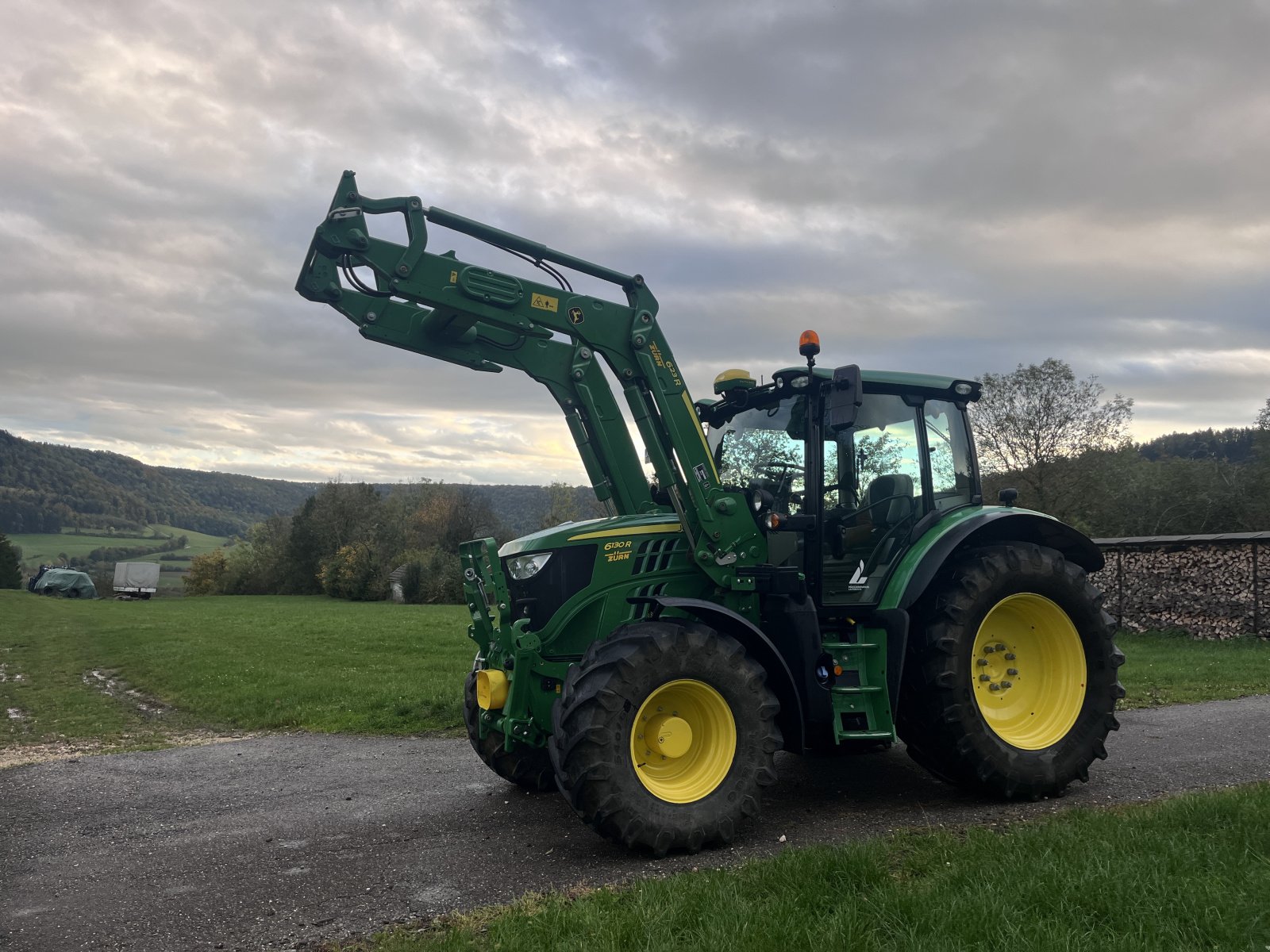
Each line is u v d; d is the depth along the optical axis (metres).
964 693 5.42
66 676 15.65
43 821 5.73
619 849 4.71
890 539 5.86
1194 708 9.03
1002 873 3.66
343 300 5.17
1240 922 3.12
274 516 86.75
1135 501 39.06
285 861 4.66
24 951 3.52
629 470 5.83
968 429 6.50
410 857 4.66
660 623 4.83
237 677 13.88
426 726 9.42
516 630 5.16
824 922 3.24
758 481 6.00
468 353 5.51
